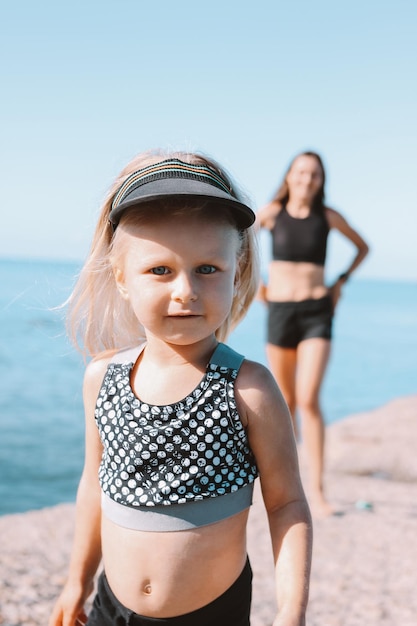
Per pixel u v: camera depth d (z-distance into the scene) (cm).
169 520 175
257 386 179
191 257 170
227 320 208
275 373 541
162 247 170
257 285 208
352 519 514
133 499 177
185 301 169
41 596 358
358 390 2100
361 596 375
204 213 172
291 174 534
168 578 175
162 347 185
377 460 713
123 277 188
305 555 176
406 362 3000
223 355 184
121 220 180
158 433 177
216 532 175
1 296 6222
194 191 168
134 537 178
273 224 538
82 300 213
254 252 203
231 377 180
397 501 577
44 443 1226
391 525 504
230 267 177
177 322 172
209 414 177
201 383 180
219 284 174
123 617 182
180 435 176
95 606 193
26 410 1565
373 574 407
